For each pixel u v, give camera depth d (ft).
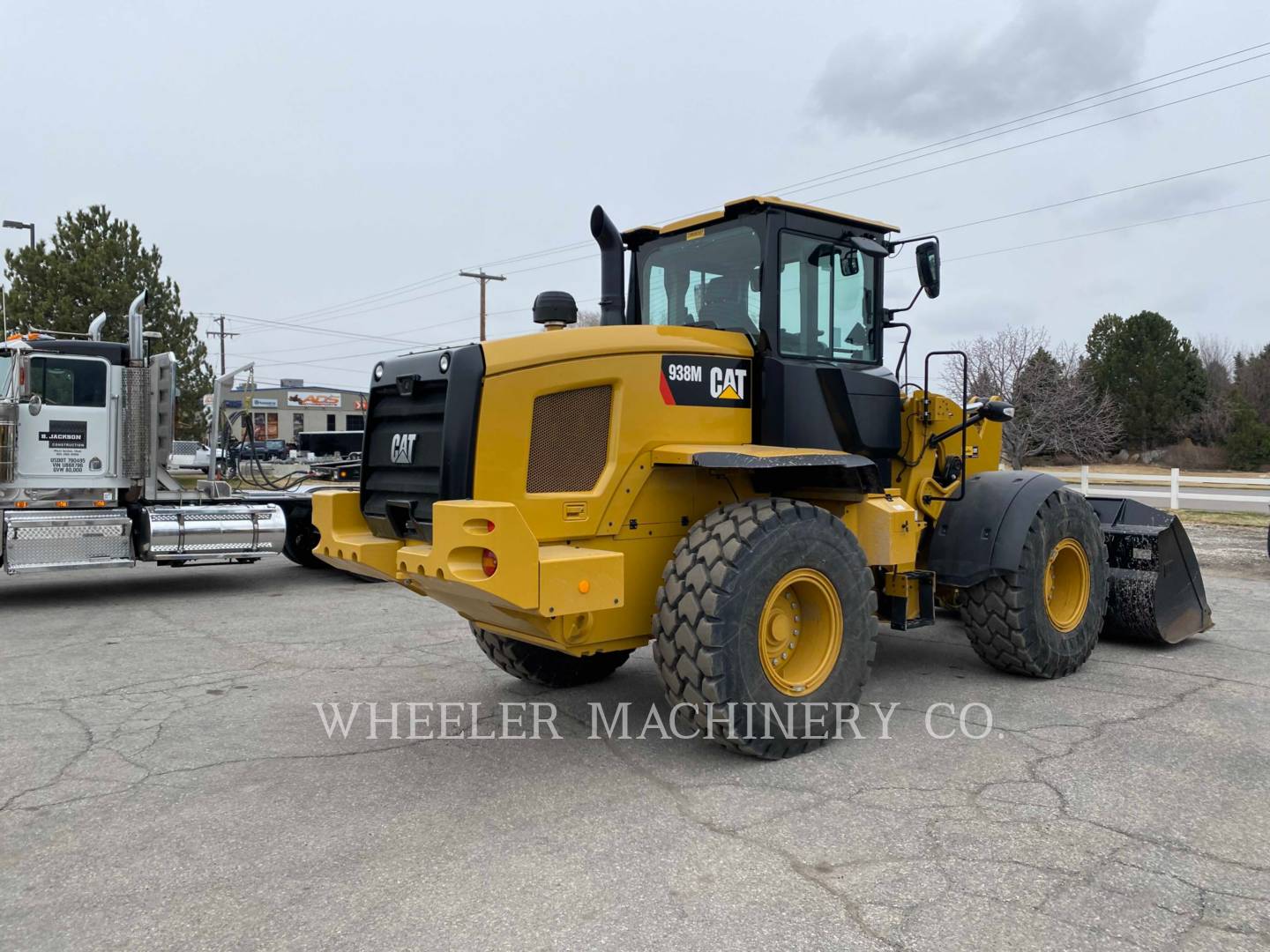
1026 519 17.39
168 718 16.55
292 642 23.26
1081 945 8.78
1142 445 157.17
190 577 35.99
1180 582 21.33
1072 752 14.08
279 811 12.27
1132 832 11.21
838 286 17.06
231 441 36.81
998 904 9.54
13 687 18.88
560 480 13.60
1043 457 138.82
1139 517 21.89
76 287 74.23
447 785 13.17
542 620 12.84
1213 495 55.42
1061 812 11.83
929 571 17.11
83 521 29.45
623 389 14.03
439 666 20.45
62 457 29.66
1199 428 155.84
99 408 30.22
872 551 16.07
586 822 11.76
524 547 12.05
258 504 33.24
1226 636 22.59
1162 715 15.96
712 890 9.91
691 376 14.79
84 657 21.63
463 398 12.92
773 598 13.66
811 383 15.97
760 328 15.65
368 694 18.15
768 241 15.66
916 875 10.18
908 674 18.93
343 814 12.13
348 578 35.32
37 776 13.66
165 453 31.30
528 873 10.39
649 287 18.25
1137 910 9.41
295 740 15.31
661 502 14.56
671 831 11.44
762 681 13.53
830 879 10.13
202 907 9.73
